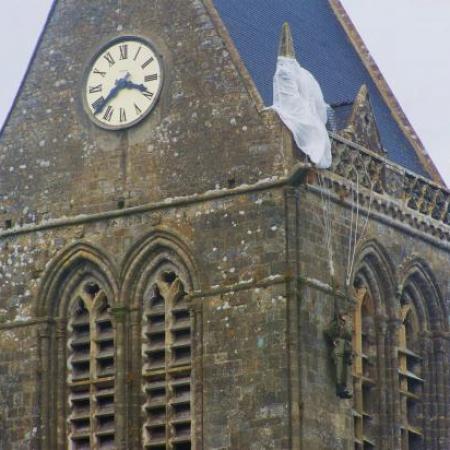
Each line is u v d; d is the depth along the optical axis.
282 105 148.50
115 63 153.38
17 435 150.88
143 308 149.88
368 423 152.38
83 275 151.88
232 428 145.00
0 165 155.25
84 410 150.62
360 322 152.50
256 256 146.62
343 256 150.12
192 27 151.62
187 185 149.50
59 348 151.62
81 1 155.25
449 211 160.75
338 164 150.75
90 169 152.62
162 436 148.12
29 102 155.38
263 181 147.25
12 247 153.62
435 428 156.75
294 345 144.50
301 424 143.62
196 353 147.12
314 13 165.75
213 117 149.62
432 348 158.00
